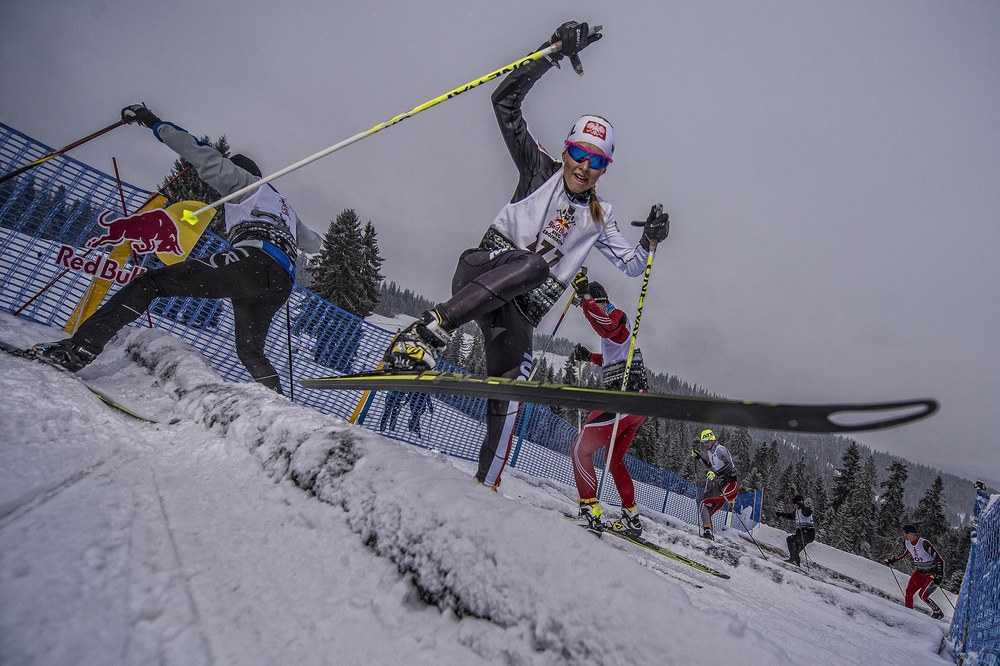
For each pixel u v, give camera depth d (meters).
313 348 5.81
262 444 2.07
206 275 3.12
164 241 3.09
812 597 5.55
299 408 2.26
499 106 2.38
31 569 0.95
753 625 2.46
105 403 2.47
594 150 2.30
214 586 1.09
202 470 1.99
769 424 1.17
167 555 1.17
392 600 1.19
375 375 2.15
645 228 2.80
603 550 1.16
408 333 2.02
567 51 2.26
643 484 13.66
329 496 1.62
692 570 4.11
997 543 4.25
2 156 3.75
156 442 2.25
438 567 1.22
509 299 2.13
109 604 0.92
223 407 2.55
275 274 3.38
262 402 2.39
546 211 2.39
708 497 8.88
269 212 3.46
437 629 1.11
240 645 0.92
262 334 3.72
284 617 1.05
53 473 1.46
